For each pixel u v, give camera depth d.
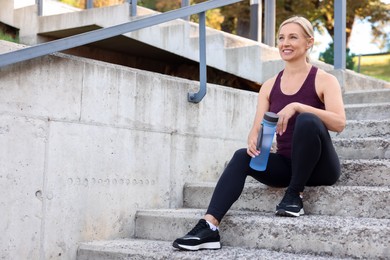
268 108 3.03
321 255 2.51
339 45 4.97
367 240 2.41
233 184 2.72
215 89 3.83
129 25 3.09
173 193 3.51
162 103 3.44
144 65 6.55
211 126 3.79
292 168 2.75
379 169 2.98
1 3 6.69
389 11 13.51
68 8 6.93
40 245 2.76
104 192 3.08
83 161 2.97
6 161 2.62
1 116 2.60
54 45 2.74
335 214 2.80
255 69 5.36
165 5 10.35
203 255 2.52
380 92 4.55
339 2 4.99
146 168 3.34
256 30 6.39
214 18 11.95
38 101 2.76
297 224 2.59
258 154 2.70
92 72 3.03
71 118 2.92
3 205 2.60
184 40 5.52
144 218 3.21
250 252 2.58
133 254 2.71
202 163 3.72
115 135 3.15
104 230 3.09
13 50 2.72
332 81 2.86
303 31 2.90
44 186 2.79
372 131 3.77
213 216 2.67
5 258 2.60
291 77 2.96
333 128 2.78
